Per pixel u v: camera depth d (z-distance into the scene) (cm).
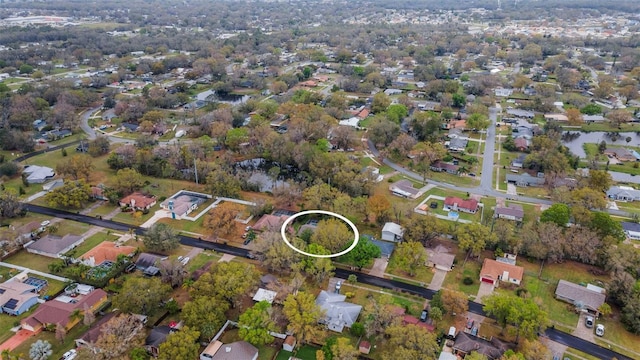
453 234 14000
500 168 19825
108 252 12975
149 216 15525
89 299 10900
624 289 11125
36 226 14425
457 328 10506
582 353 9881
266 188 17988
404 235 13838
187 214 15638
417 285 12088
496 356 9331
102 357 8988
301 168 19088
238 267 11319
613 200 17038
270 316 10044
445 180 18650
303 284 11544
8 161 19262
